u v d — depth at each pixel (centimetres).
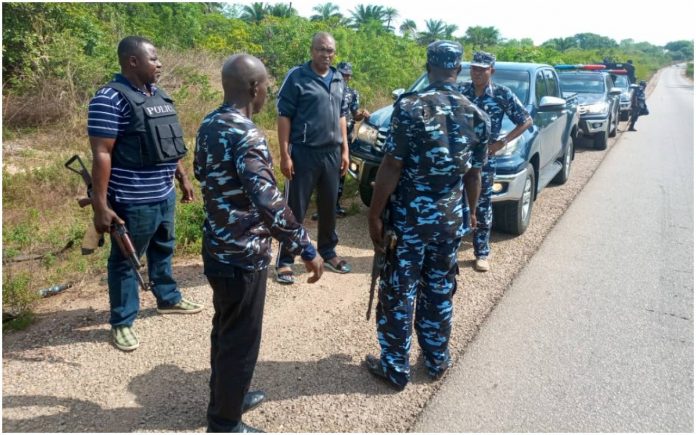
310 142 411
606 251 525
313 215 592
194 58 1285
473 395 299
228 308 238
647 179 830
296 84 404
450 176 271
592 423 279
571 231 582
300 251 225
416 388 304
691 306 413
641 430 275
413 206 275
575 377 318
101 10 1288
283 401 286
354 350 338
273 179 221
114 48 1048
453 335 362
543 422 279
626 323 384
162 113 323
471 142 272
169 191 342
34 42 895
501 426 275
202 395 288
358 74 1372
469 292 428
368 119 568
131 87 311
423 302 304
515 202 527
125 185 314
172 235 359
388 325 293
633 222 615
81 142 787
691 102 2330
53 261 431
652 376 321
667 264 495
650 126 1475
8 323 343
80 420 263
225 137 219
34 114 846
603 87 1161
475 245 470
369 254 503
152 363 314
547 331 371
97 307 376
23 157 709
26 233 472
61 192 596
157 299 367
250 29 1714
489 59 427
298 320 373
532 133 557
